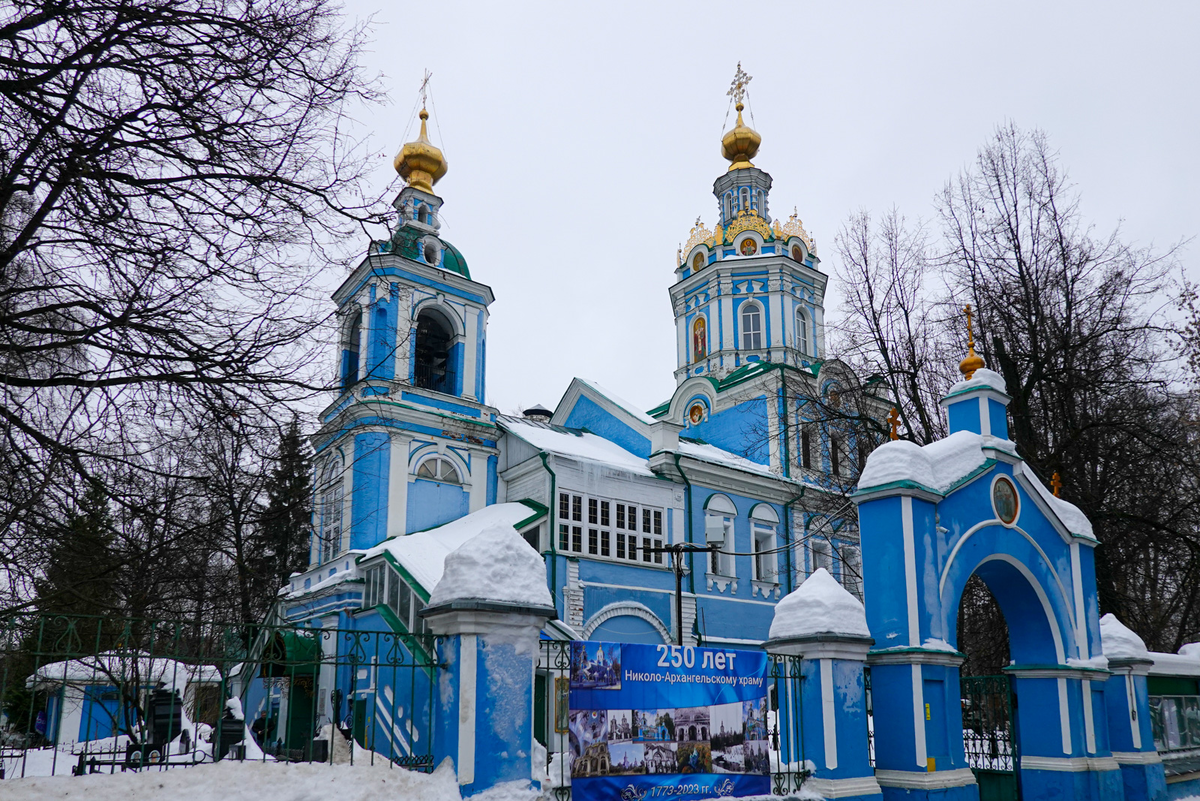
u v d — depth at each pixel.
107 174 8.84
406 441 28.28
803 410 30.86
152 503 10.59
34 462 9.12
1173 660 20.66
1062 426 24.77
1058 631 16.80
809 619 13.08
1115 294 24.95
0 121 9.02
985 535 15.83
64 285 9.37
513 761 9.72
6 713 20.78
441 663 9.95
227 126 9.32
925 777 13.13
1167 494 24.89
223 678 9.21
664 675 11.52
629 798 10.83
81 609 12.88
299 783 8.56
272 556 24.94
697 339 41.09
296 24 9.77
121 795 7.79
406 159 32.62
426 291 30.45
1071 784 15.80
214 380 9.29
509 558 10.22
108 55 9.08
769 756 12.24
